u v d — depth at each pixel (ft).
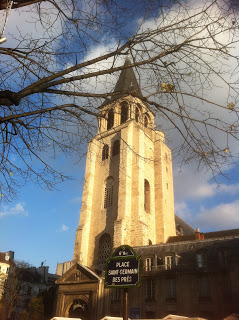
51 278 231.30
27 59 22.16
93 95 22.56
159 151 173.06
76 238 144.66
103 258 134.10
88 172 163.63
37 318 141.18
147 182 159.33
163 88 21.94
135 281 21.85
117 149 159.22
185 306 87.56
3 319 161.68
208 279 88.33
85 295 110.01
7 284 174.09
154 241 147.13
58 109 22.81
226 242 99.71
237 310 79.00
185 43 20.97
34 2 20.98
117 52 21.79
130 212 138.31
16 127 22.00
